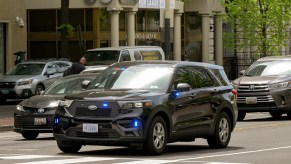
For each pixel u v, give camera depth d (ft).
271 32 247.50
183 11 274.57
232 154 80.43
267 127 122.21
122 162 70.64
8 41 223.51
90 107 75.87
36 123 102.47
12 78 186.39
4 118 140.15
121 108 75.20
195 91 83.97
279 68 140.97
